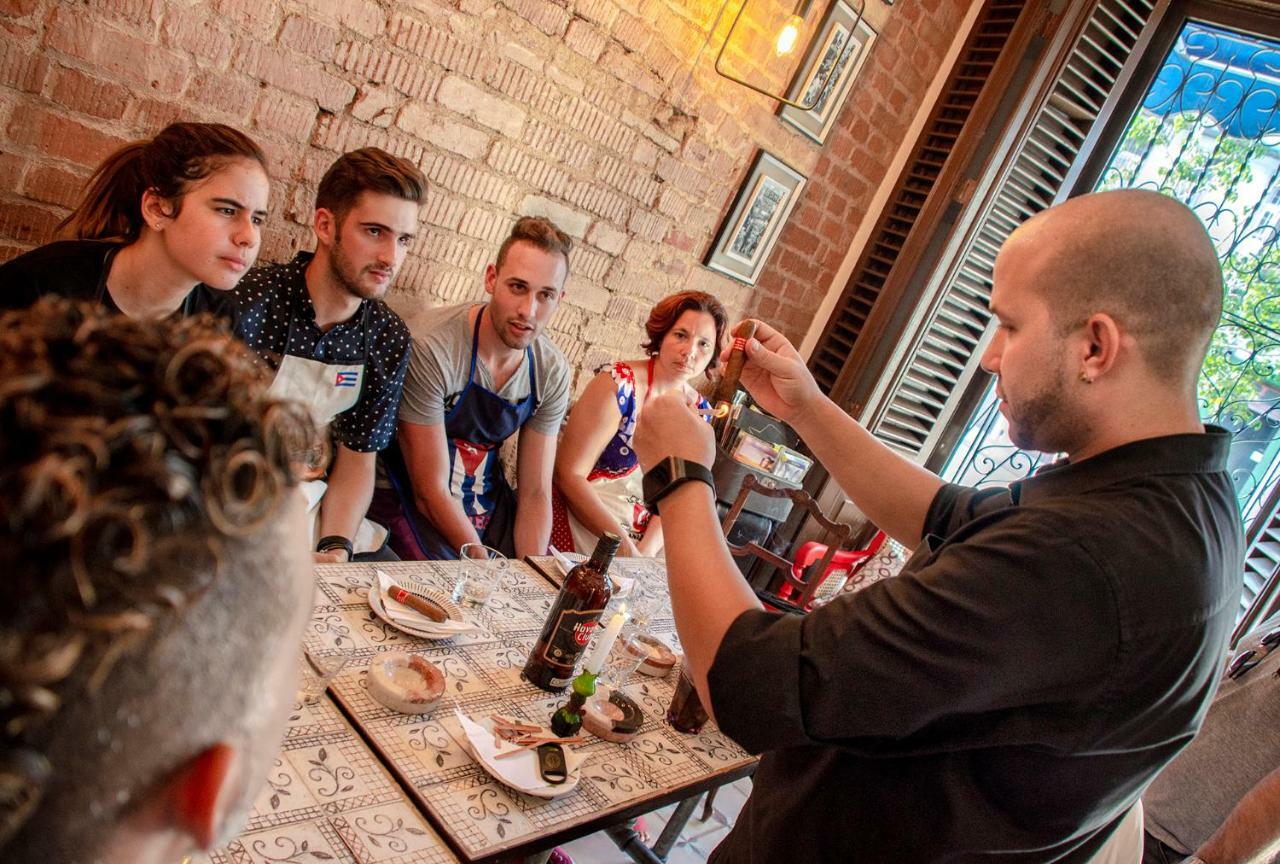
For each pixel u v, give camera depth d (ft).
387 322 6.88
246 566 1.06
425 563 5.68
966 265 11.54
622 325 10.44
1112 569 2.62
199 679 1.02
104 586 0.89
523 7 8.03
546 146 8.79
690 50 9.45
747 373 4.54
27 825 0.95
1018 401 3.11
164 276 5.44
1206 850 4.91
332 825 3.31
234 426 1.06
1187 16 10.97
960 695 2.64
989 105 11.29
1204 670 2.79
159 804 1.04
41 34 5.85
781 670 2.78
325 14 6.98
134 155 5.30
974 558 2.74
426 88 7.74
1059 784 2.80
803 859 3.21
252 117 6.95
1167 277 2.82
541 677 4.76
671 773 4.56
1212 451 2.92
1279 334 10.28
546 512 8.34
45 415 0.93
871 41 10.89
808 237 11.80
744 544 10.75
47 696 0.87
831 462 4.39
